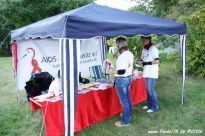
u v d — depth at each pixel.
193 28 9.29
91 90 5.21
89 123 5.10
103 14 4.99
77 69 3.93
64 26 3.69
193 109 5.99
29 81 6.72
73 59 3.85
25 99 7.25
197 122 5.24
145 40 5.43
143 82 6.55
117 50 5.30
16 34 6.07
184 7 13.95
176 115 5.63
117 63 4.85
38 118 5.70
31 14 25.12
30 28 5.16
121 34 4.46
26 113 6.04
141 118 5.49
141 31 4.85
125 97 4.96
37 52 7.29
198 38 9.28
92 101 5.14
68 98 3.88
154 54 5.41
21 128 5.23
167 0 17.42
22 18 25.09
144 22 5.17
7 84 9.46
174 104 6.35
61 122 4.63
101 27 4.16
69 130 3.95
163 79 9.27
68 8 24.31
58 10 25.66
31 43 7.20
